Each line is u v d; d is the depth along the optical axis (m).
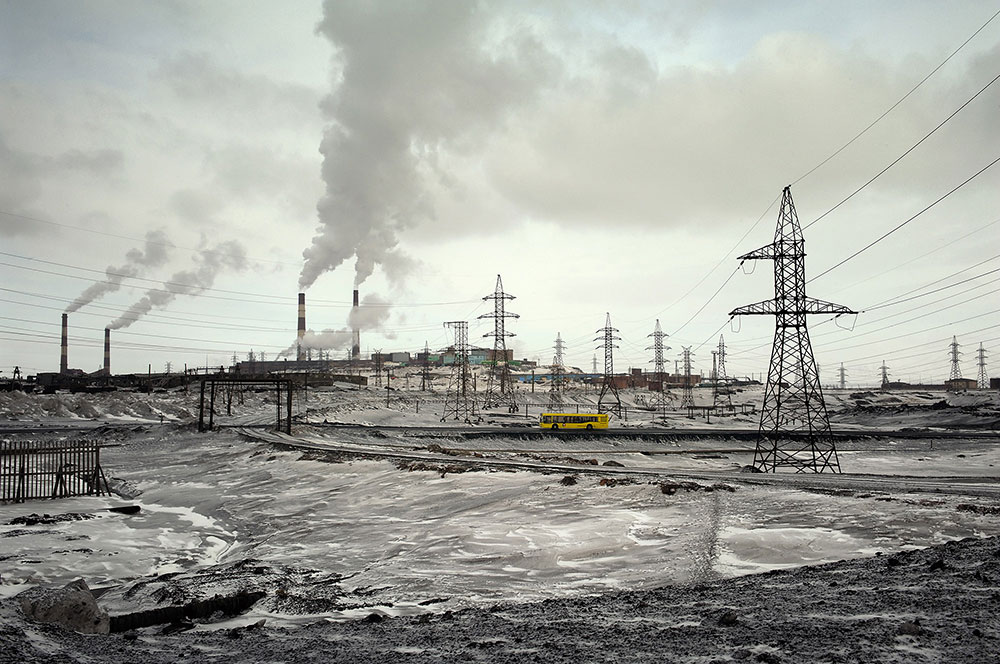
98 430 66.38
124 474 43.91
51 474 32.84
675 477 30.88
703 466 61.50
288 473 37.84
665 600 10.56
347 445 55.56
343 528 24.02
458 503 26.38
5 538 21.98
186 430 65.25
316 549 21.31
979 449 72.00
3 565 18.38
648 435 80.31
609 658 7.25
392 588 15.53
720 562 15.42
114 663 8.34
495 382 194.25
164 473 43.31
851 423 122.50
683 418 126.00
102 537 23.20
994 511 18.48
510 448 72.69
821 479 32.84
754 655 6.80
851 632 7.39
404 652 8.36
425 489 29.62
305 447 48.59
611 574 15.41
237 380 66.88
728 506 22.05
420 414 116.06
